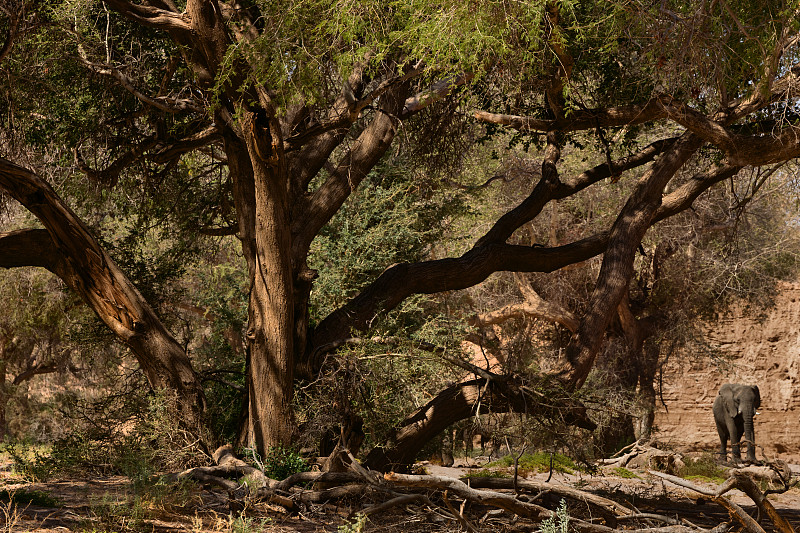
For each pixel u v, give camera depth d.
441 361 10.52
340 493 7.50
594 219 23.81
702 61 7.85
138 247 15.27
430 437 10.40
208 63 9.45
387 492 7.17
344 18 7.41
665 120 13.48
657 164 12.10
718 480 15.29
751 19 7.79
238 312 17.95
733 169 12.12
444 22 7.02
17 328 26.70
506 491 7.20
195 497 7.71
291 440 10.05
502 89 10.63
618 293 11.27
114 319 10.52
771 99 9.61
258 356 10.09
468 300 23.56
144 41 12.55
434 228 19.58
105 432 10.73
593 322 11.13
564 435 10.24
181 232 15.25
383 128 11.51
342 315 11.27
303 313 10.86
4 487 8.27
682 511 9.09
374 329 11.16
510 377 10.03
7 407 27.03
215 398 12.15
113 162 13.18
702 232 23.28
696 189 12.25
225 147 10.94
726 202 22.69
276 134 9.04
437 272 11.65
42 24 10.68
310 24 8.00
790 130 9.11
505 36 7.57
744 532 6.34
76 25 10.77
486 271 11.80
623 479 13.12
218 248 19.31
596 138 13.92
